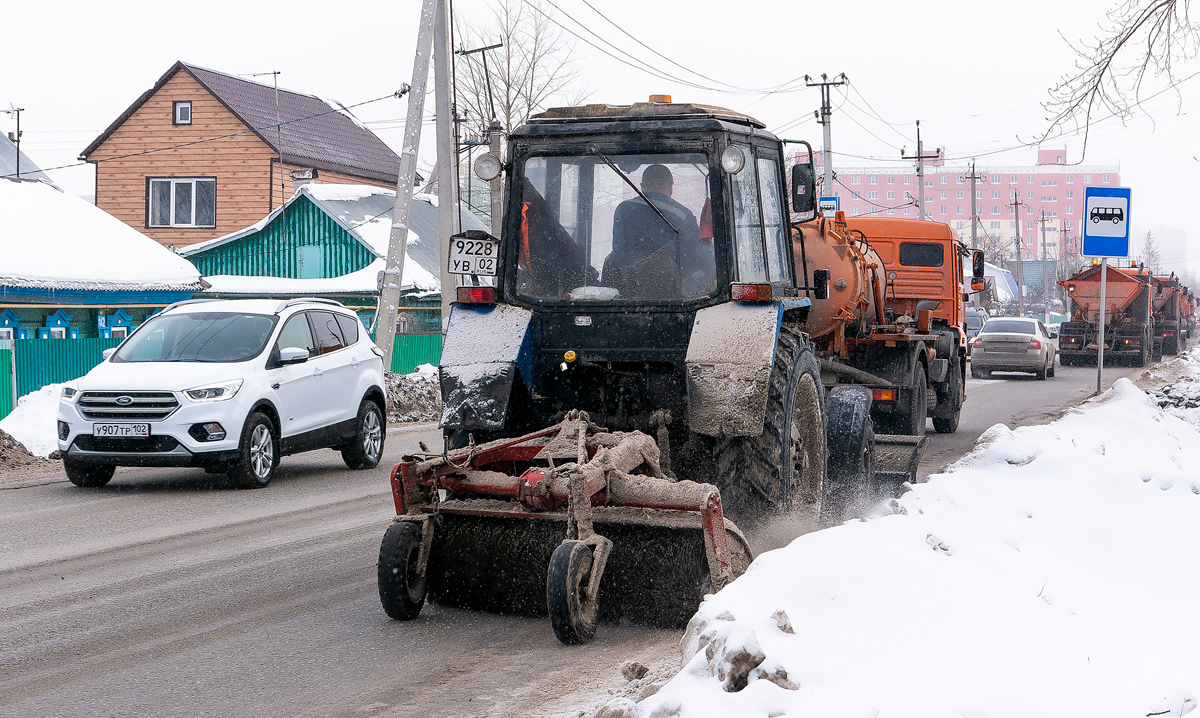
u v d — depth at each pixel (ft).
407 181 69.97
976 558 20.39
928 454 47.55
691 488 19.44
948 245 56.08
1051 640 16.74
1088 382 97.19
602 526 20.30
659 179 23.61
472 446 21.75
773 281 26.40
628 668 16.25
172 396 37.35
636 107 24.35
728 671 13.20
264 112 135.03
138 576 25.26
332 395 43.04
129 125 131.03
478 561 21.12
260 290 106.63
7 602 22.88
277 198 128.26
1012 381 99.96
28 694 17.06
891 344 46.32
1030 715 13.33
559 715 15.44
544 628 20.54
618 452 20.40
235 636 20.27
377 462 45.65
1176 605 20.54
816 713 12.41
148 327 42.14
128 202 131.34
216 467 38.11
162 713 16.14
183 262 81.46
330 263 114.62
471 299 24.08
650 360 23.40
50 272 68.69
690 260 23.40
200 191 130.11
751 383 21.61
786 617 14.60
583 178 23.94
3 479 41.27
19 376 56.59
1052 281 393.91
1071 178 648.38
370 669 18.19
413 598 20.86
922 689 13.67
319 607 22.39
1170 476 26.94
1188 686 14.96
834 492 29.50
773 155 27.20
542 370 24.06
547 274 24.08
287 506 35.12
